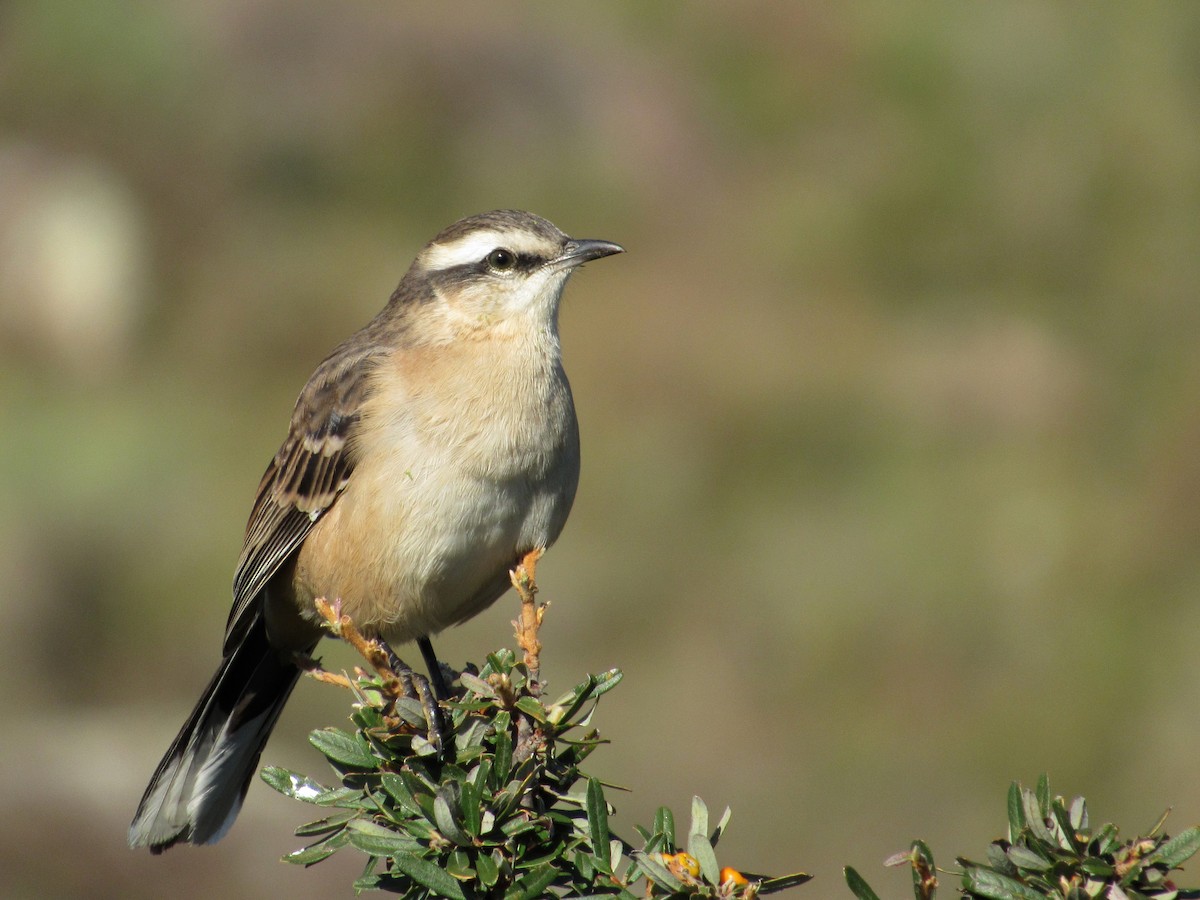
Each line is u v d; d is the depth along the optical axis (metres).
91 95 21.30
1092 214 20.08
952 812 12.47
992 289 19.73
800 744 13.13
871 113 22.61
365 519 6.79
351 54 22.72
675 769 13.04
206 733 7.32
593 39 24.12
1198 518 15.10
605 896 4.48
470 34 22.89
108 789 12.78
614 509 16.20
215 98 21.84
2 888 11.78
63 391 17.92
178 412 17.75
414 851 4.69
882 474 16.42
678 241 21.19
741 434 17.27
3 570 14.70
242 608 7.29
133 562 15.50
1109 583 14.46
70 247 19.19
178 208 20.72
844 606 14.59
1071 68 21.45
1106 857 4.32
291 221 21.20
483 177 22.23
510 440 6.70
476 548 6.76
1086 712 13.24
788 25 23.67
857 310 19.45
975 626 14.24
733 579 15.12
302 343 19.25
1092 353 17.97
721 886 4.47
